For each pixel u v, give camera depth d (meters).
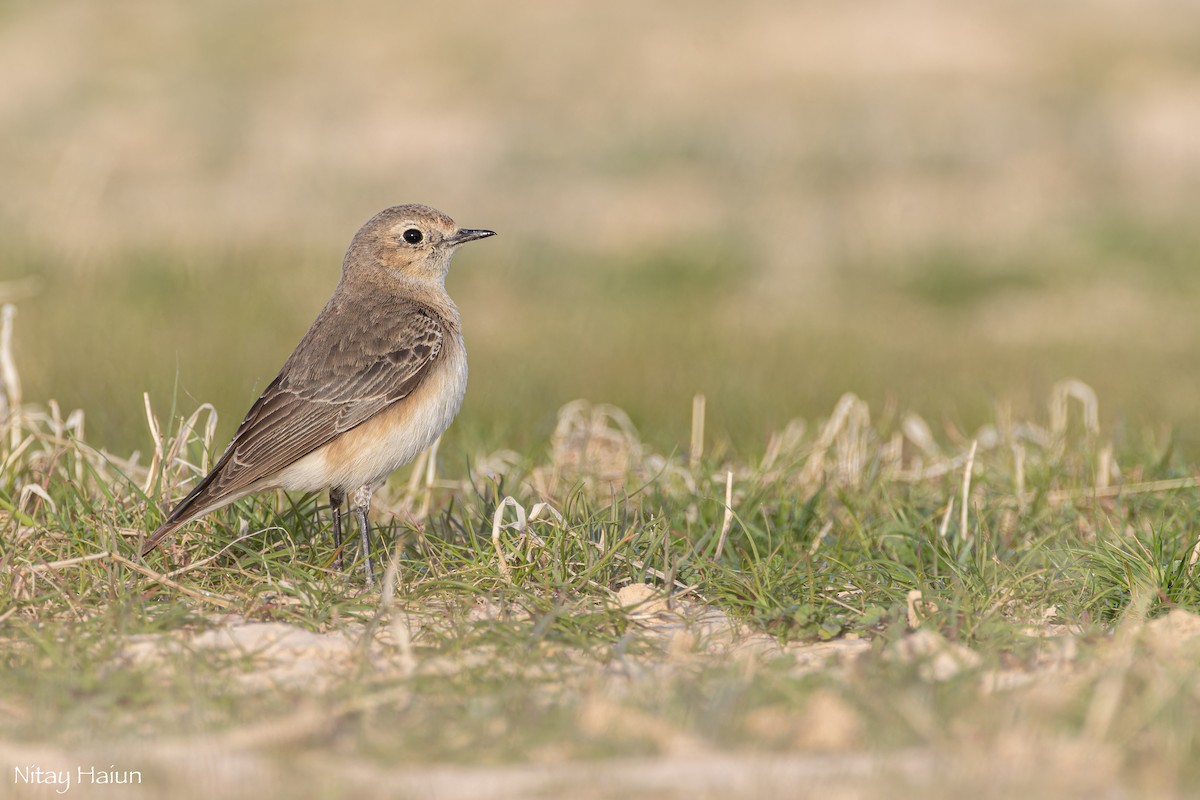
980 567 10.98
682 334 26.45
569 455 15.50
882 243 34.88
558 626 9.67
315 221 36.28
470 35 56.28
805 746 7.70
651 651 9.44
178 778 7.29
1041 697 8.00
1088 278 32.12
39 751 7.67
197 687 8.52
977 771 7.18
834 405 20.25
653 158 42.31
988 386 20.73
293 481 11.24
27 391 18.62
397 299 12.05
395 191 39.62
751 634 9.96
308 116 46.44
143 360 21.31
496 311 29.11
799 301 30.70
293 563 10.80
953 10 58.12
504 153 43.03
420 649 9.38
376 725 7.99
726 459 15.45
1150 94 48.19
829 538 12.30
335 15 58.88
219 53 53.53
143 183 39.12
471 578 10.63
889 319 29.00
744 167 41.50
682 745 7.72
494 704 8.24
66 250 29.98
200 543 11.16
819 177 40.66
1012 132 44.72
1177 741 7.40
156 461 11.98
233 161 41.62
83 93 48.16
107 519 11.37
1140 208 37.88
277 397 11.24
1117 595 10.48
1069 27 56.25
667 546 10.94
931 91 48.84
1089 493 13.34
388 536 11.85
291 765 7.45
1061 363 24.41
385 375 11.36
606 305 29.75
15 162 40.09
